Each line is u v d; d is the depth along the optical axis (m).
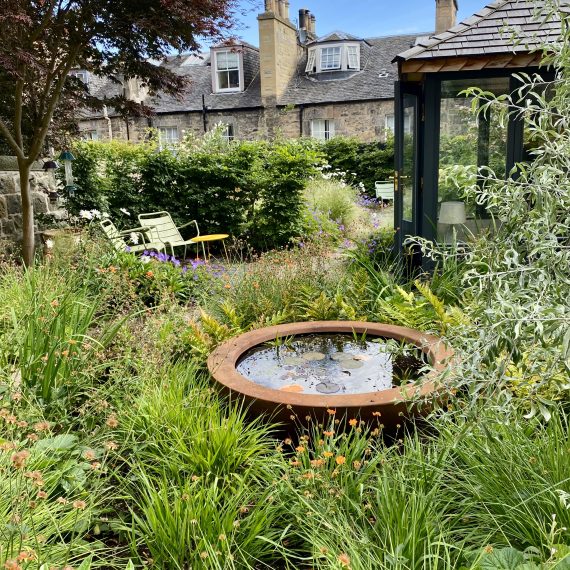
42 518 1.77
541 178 1.75
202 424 2.37
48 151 7.86
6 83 5.95
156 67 6.39
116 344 3.17
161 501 1.90
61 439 2.18
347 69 18.73
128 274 4.85
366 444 2.24
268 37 18.00
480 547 1.65
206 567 1.66
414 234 6.05
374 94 17.55
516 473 1.86
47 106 6.11
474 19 5.68
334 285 4.67
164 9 5.50
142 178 9.24
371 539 1.77
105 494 2.12
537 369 1.82
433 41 5.51
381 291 4.27
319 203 10.28
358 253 5.57
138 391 2.71
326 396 2.54
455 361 2.18
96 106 6.90
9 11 4.69
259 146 9.63
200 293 5.25
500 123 2.05
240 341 3.40
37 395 2.59
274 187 8.84
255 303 4.43
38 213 7.39
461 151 5.67
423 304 3.86
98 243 5.41
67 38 5.70
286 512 1.99
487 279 1.81
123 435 2.37
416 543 1.62
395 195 5.93
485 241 2.06
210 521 1.84
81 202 7.91
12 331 3.19
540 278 1.65
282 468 2.15
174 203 9.19
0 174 6.82
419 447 2.14
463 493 1.95
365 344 3.52
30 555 1.46
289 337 3.59
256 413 2.62
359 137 17.81
